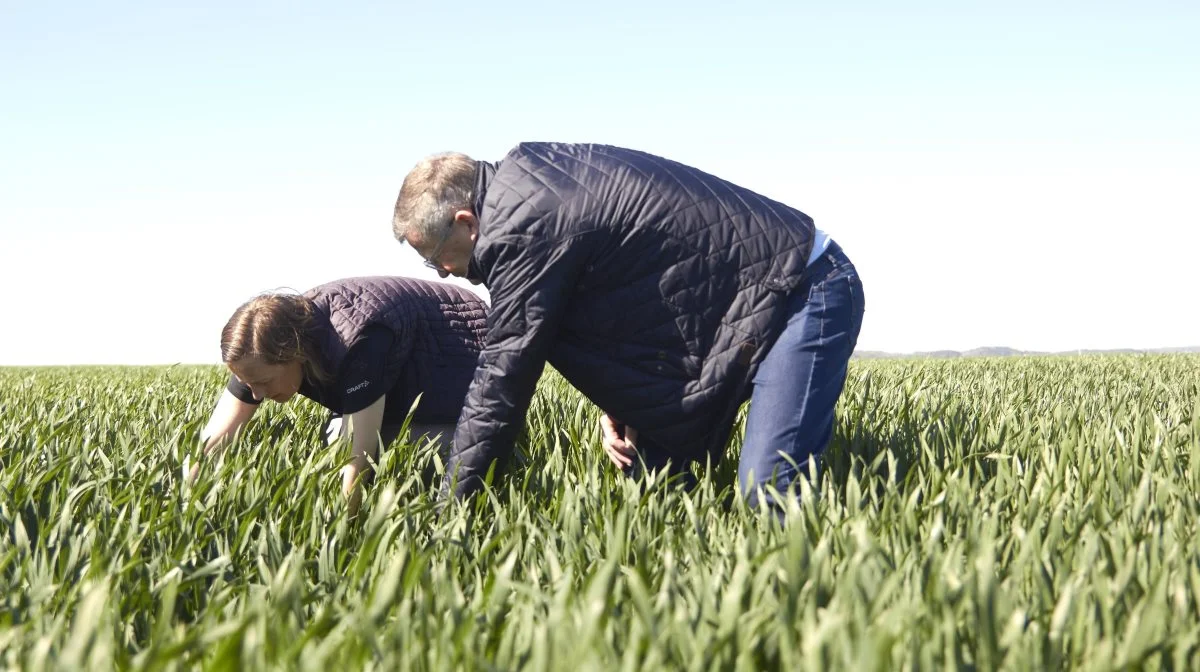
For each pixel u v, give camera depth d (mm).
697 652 1744
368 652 1862
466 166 3316
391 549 2729
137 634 2371
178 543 2781
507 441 3418
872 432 4145
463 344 4250
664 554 2375
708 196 3318
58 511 3084
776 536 2498
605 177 3271
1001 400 6406
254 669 1725
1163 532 2631
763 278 3275
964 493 2883
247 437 4441
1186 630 1966
